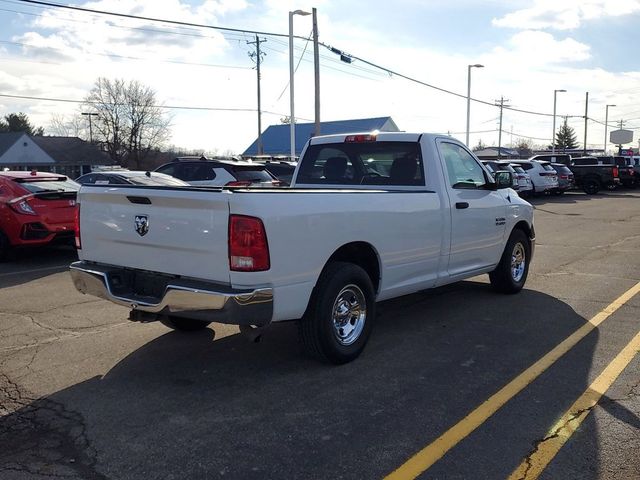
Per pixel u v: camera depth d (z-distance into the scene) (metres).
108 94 73.56
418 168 6.22
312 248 4.54
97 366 5.03
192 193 4.30
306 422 3.95
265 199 4.23
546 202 25.69
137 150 74.94
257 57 43.41
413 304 7.16
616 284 8.31
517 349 5.44
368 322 5.22
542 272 9.25
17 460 3.47
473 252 6.68
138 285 4.82
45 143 72.50
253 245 4.14
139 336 5.88
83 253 5.19
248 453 3.54
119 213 4.81
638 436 3.73
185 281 4.41
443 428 3.85
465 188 6.55
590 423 3.91
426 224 5.80
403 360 5.15
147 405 4.23
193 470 3.35
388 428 3.85
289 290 4.41
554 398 4.31
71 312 6.79
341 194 4.86
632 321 6.35
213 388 4.55
